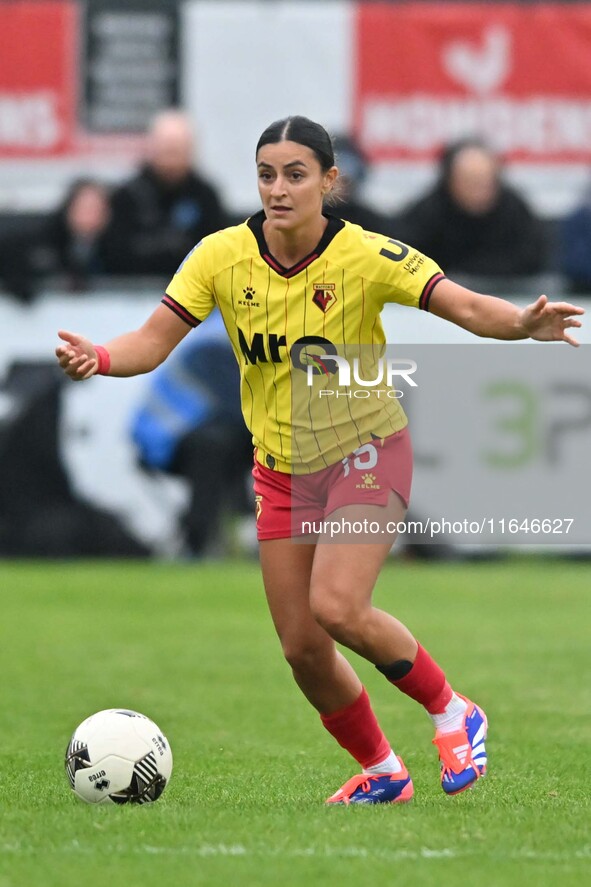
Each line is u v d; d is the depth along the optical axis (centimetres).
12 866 1606
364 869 1590
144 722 1989
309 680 1983
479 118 5453
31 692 3034
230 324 1956
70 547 4959
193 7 5422
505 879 1555
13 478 4941
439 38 5422
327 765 2330
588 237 5053
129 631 3822
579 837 1739
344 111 5450
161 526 4950
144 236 4984
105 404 4897
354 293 1903
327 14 5422
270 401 1953
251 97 5447
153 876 1565
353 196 4897
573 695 3012
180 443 4869
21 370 4922
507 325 1847
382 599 4319
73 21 5425
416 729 2692
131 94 5456
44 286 4938
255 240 1923
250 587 4522
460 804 1962
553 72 5434
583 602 4312
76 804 1941
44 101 5453
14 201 5469
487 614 4088
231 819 1830
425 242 5016
